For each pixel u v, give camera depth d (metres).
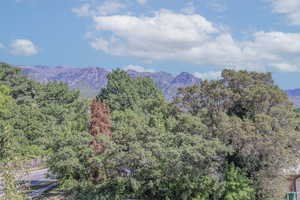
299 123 29.28
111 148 26.59
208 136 26.41
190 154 23.12
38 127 51.56
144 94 78.00
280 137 24.73
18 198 12.66
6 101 58.81
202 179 25.91
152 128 26.80
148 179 26.58
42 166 56.69
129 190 28.55
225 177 25.81
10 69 76.31
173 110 30.44
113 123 43.97
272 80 30.22
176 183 26.05
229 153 25.23
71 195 30.70
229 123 25.28
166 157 23.88
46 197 35.06
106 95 75.31
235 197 25.31
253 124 25.61
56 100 77.81
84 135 34.44
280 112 27.55
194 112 29.44
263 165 26.27
